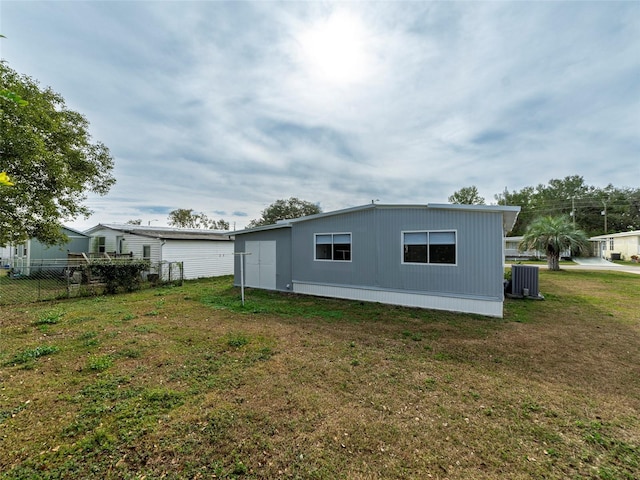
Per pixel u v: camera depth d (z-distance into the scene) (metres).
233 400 3.14
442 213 7.32
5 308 7.75
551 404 3.06
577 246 16.33
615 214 37.81
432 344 4.94
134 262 11.02
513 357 4.38
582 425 2.69
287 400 3.14
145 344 4.91
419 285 7.63
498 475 2.10
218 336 5.36
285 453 2.33
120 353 4.49
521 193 45.66
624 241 26.11
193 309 7.65
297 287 10.02
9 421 2.75
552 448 2.38
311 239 9.66
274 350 4.65
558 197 42.84
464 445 2.42
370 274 8.40
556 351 4.61
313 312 7.27
